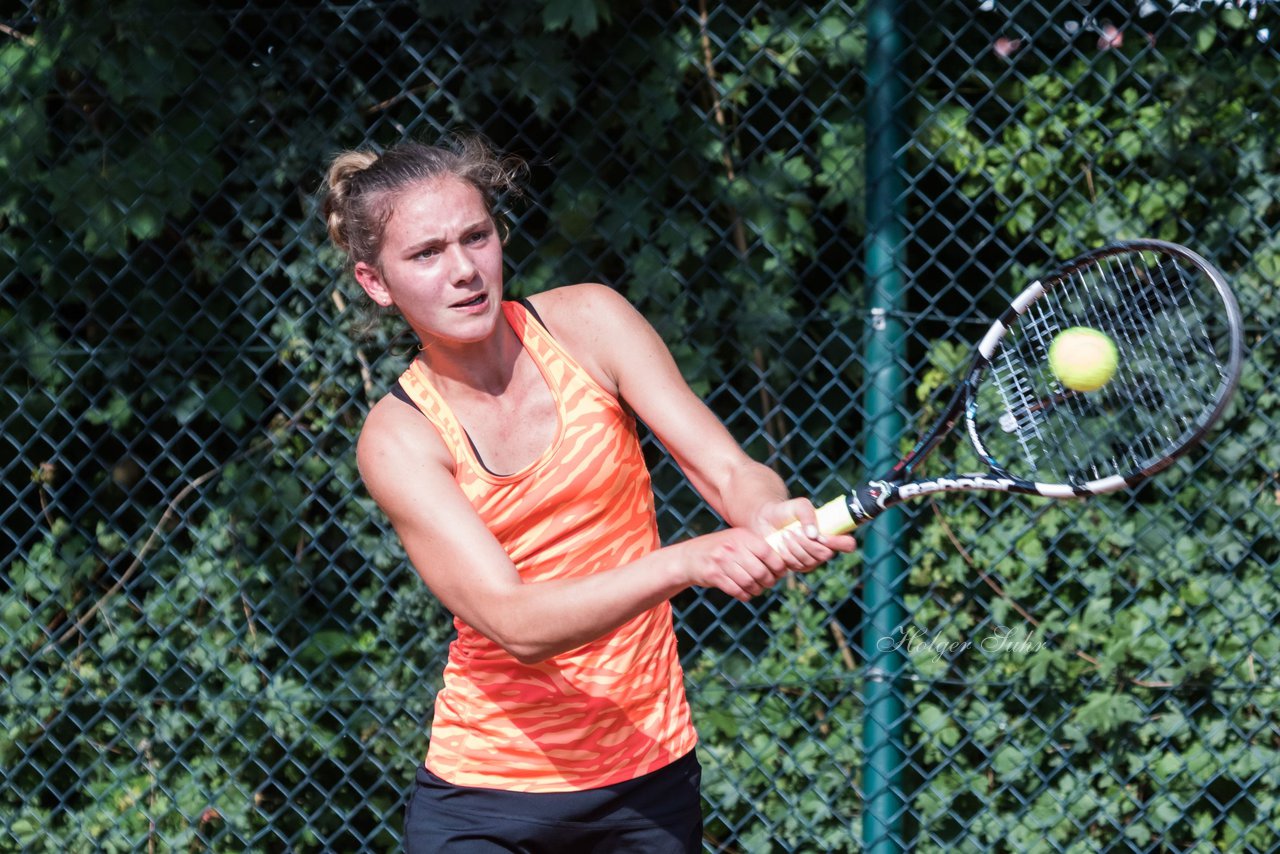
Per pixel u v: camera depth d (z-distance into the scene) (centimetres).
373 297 721
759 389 1287
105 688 1321
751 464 693
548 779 726
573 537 708
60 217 1245
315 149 1266
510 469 706
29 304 1309
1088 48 1227
